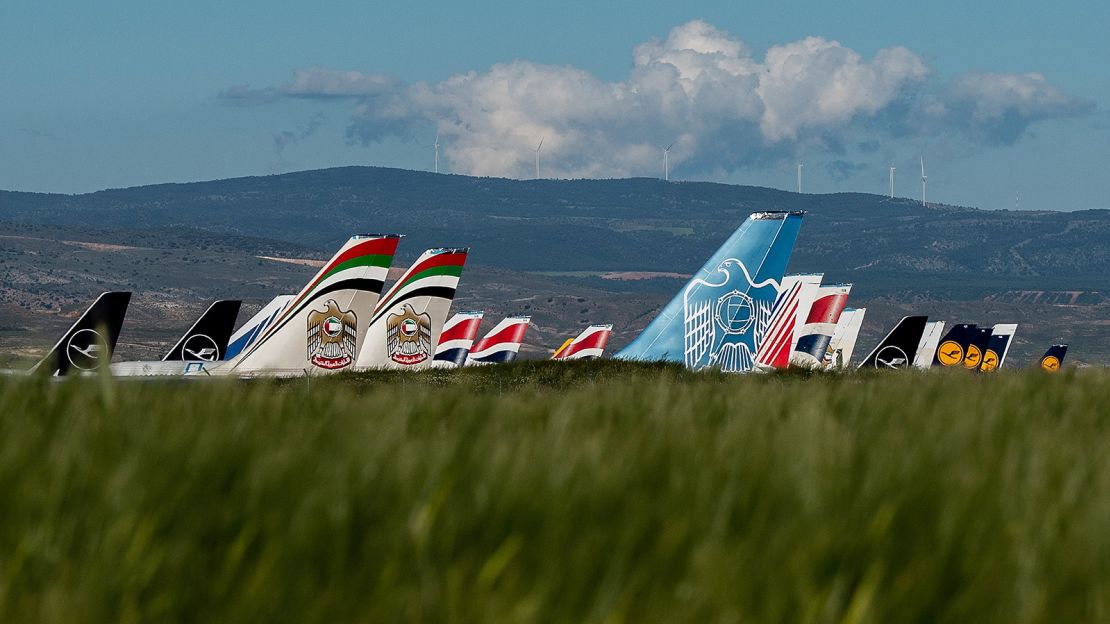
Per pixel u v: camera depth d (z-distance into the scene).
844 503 18.86
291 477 19.23
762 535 17.33
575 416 27.77
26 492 18.12
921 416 29.45
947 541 17.16
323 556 16.83
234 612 15.14
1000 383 44.62
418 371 109.44
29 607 14.48
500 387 96.50
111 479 18.58
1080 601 15.36
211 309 123.44
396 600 15.05
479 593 15.19
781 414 31.28
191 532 17.31
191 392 29.95
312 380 43.53
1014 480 20.25
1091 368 54.59
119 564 15.86
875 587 15.54
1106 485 20.55
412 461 20.12
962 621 15.24
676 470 20.41
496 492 18.22
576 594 15.30
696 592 15.05
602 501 18.41
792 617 14.86
